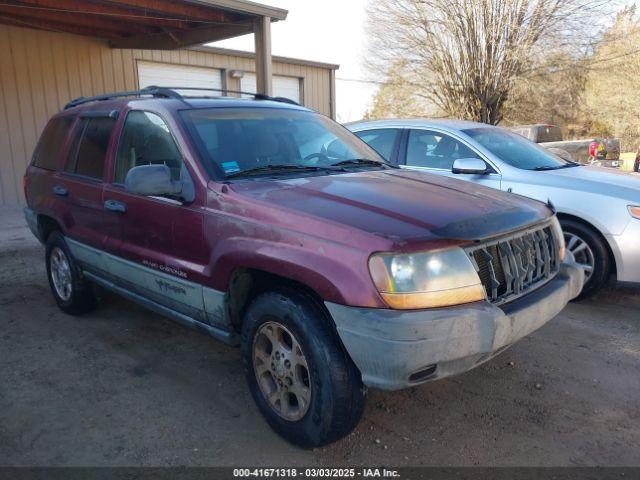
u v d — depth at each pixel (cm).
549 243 347
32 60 1123
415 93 2842
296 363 302
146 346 455
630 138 3522
